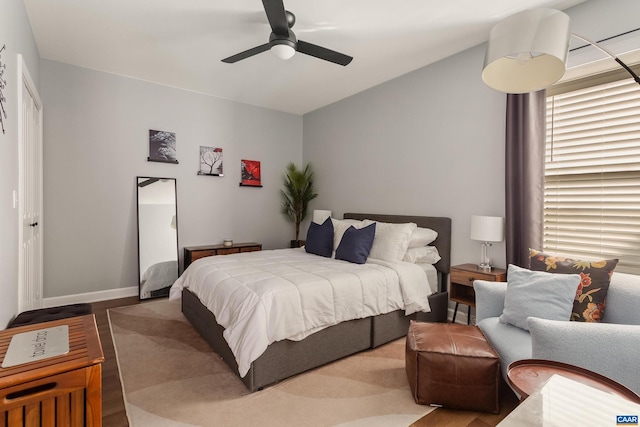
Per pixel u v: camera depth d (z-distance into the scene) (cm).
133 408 189
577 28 252
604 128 248
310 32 294
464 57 326
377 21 277
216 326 252
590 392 108
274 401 198
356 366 243
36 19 275
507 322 204
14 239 208
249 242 514
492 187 306
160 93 426
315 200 537
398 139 396
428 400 194
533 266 217
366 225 358
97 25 286
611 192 244
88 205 382
